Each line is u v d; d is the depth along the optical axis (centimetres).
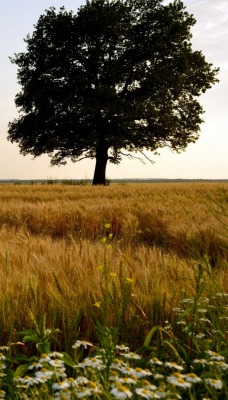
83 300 361
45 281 400
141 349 271
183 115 4178
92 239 947
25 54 4141
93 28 3803
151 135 4019
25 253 502
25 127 4072
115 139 3862
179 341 311
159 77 3750
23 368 241
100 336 269
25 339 268
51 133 3881
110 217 1084
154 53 4012
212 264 612
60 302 344
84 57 3962
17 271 415
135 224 957
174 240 809
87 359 229
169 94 3975
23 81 4153
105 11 3819
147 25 4003
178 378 196
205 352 262
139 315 350
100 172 4200
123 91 4094
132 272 409
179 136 4119
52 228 1021
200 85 4175
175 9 4112
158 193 1939
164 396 194
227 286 400
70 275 412
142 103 3653
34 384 240
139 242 911
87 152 4303
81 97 3928
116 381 195
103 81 3966
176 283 400
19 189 2583
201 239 707
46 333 277
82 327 354
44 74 4053
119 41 4003
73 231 977
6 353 316
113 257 484
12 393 231
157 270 421
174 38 4003
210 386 229
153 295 363
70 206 1220
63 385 198
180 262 465
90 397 228
